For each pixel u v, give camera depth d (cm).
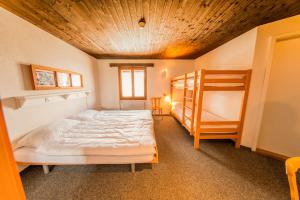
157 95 471
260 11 162
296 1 142
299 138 187
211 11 160
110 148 151
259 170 172
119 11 157
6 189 45
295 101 185
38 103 183
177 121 402
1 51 140
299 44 176
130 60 446
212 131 228
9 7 141
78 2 138
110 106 470
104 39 254
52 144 156
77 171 169
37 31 188
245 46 226
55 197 132
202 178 158
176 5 147
